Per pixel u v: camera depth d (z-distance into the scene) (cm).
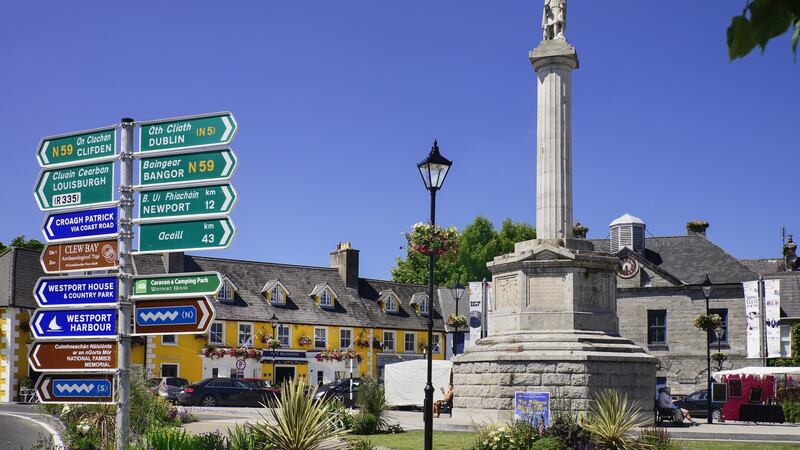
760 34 316
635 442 1570
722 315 4859
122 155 1009
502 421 2298
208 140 983
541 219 2583
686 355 4853
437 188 1836
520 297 2500
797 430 2506
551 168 2580
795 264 5594
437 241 1881
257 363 5831
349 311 6494
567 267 2456
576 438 1599
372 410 2500
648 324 4956
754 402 3684
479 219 8231
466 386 2533
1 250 6494
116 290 994
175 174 992
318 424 1398
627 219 5147
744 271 4897
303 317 6178
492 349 2483
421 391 3869
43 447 1830
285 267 6469
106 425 1639
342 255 6731
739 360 4769
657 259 5116
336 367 6212
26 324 4791
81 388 1004
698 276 4944
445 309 7162
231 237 952
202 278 961
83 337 1002
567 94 2617
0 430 2402
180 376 5466
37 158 1073
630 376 2414
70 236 1038
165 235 988
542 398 2102
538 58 2623
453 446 2002
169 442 1323
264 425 1409
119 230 998
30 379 4691
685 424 2759
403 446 2023
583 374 2339
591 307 2473
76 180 1043
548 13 2647
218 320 5719
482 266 8000
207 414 3425
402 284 7162
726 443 2148
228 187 966
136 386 1920
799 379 3784
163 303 980
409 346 6762
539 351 2389
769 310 4681
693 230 5469
